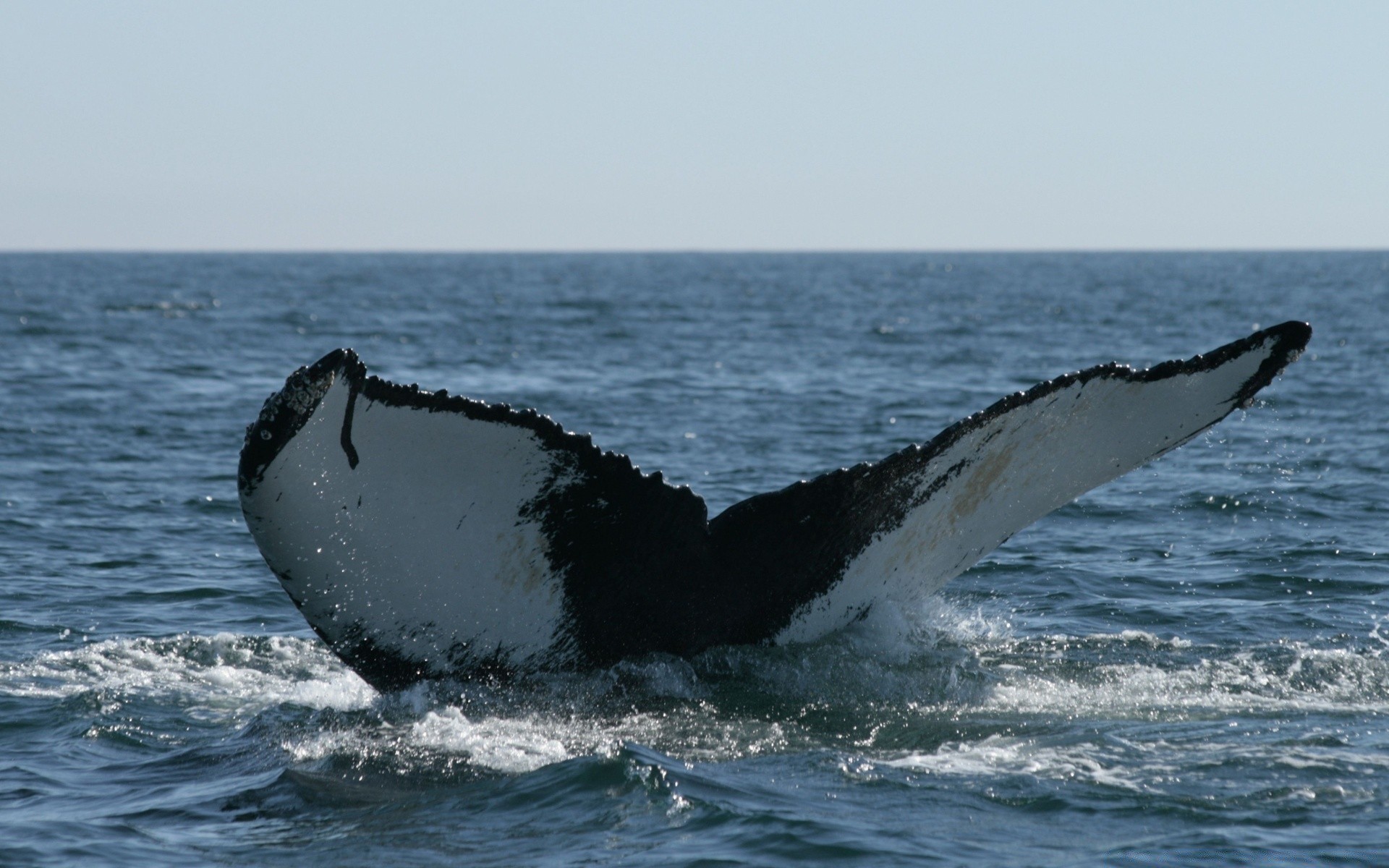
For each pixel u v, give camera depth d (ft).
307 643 114.52
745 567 87.10
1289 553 156.87
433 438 75.31
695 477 221.66
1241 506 186.70
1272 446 241.14
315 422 70.95
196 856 69.67
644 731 85.61
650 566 84.84
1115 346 499.92
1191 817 72.74
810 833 70.90
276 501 72.79
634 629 87.30
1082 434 86.94
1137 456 88.17
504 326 630.33
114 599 136.98
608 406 315.78
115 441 255.09
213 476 220.02
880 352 481.87
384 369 400.47
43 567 151.12
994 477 88.43
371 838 71.56
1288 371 382.22
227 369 400.88
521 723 86.22
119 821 74.59
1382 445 241.76
